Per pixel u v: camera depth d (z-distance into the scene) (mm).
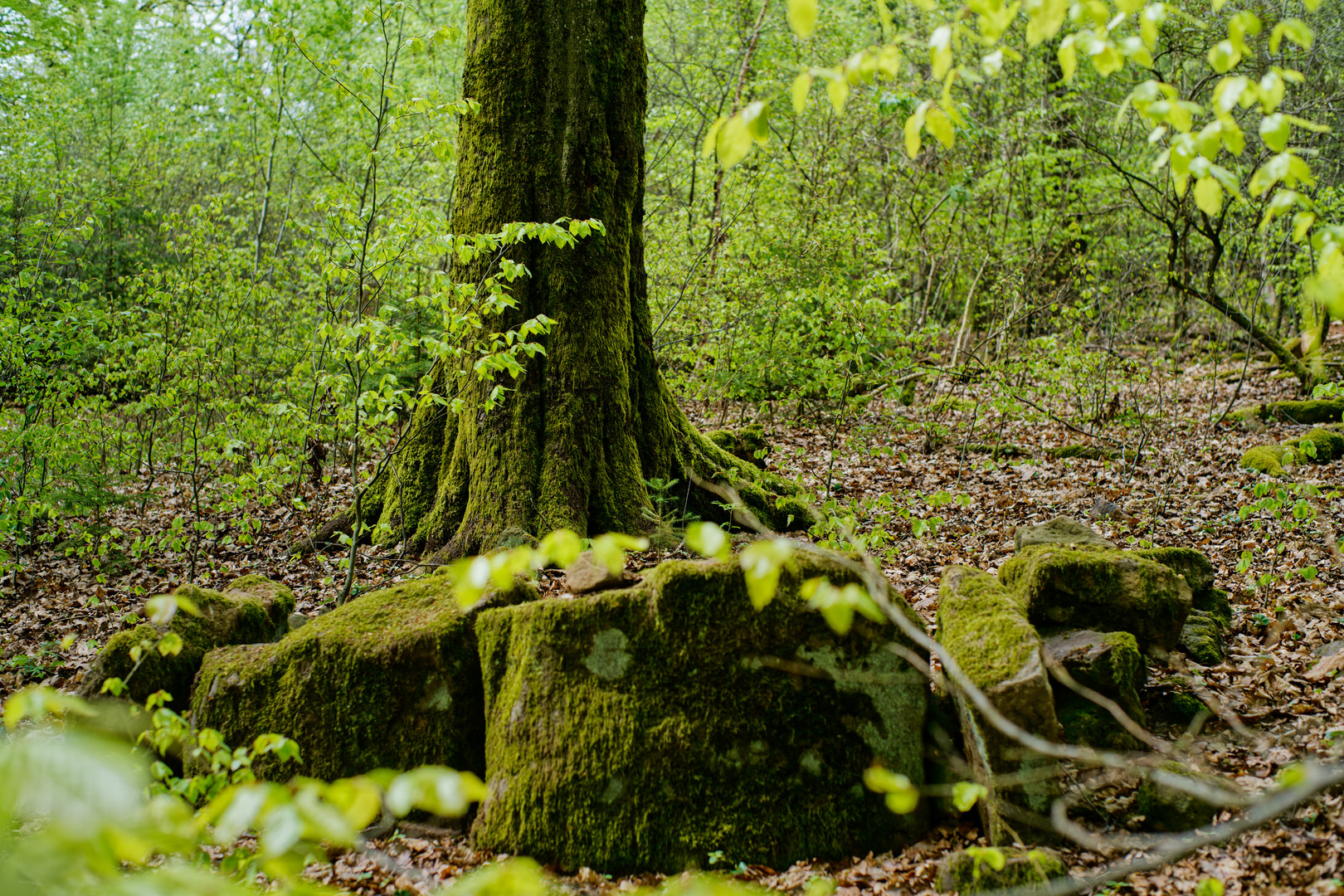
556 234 5941
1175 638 4406
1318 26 12633
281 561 7426
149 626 4449
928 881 3355
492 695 3988
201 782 2939
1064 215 14945
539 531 6535
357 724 4086
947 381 13852
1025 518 7902
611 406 7004
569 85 6961
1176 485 8516
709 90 18234
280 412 7438
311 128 16984
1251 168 10820
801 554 3951
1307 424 10656
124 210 15805
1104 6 2676
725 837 3629
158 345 8672
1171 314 16016
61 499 7215
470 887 1436
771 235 12078
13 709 1630
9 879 1162
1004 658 3691
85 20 16875
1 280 10055
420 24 16188
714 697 3783
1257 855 3172
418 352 9945
